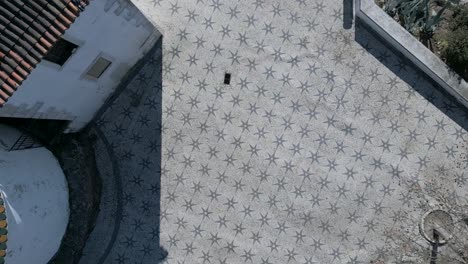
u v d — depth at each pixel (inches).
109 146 549.6
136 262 538.3
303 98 531.8
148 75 547.2
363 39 530.0
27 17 382.6
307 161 529.0
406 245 516.7
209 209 534.9
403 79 524.1
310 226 526.0
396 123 522.9
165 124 543.8
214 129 538.3
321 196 526.6
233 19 540.7
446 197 515.5
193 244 533.6
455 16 523.8
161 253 536.4
